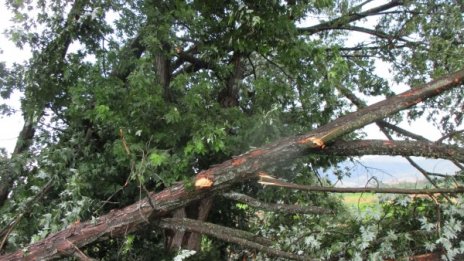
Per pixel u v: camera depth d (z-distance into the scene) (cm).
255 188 520
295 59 496
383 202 436
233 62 525
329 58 537
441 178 441
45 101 546
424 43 634
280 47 485
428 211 424
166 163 435
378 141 394
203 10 496
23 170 541
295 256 378
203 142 449
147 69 464
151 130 470
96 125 522
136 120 459
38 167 527
